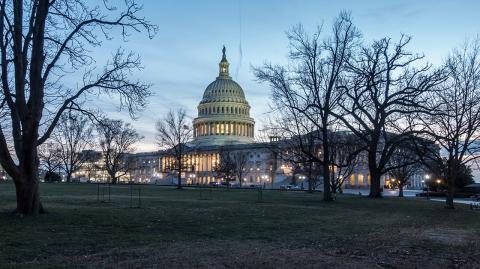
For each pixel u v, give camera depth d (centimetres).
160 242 1449
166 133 10712
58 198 3947
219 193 6400
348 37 4259
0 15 2059
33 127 2111
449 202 3809
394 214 2942
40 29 2116
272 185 13950
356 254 1298
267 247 1386
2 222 1866
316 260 1184
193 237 1582
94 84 2356
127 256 1199
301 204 3722
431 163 7256
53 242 1405
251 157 16975
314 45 4306
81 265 1077
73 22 2280
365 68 4666
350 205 3759
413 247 1460
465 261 1234
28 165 2155
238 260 1162
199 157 19000
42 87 2155
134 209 2777
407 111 4588
